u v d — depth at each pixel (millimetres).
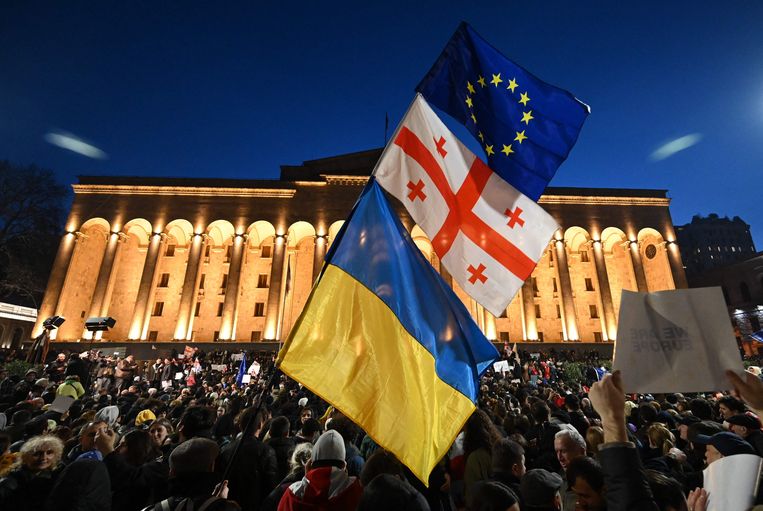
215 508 2918
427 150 5262
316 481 3566
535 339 43344
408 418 3840
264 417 7082
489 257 5027
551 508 3102
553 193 47844
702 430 4844
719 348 2492
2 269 45781
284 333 42656
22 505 3869
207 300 45656
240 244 44094
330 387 3877
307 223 45500
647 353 2559
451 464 5188
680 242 100125
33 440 4156
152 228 43938
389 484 2703
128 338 42094
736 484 2303
